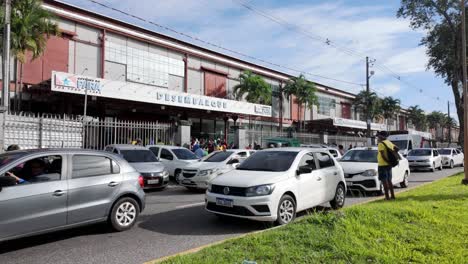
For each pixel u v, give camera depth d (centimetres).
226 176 796
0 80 2300
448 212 755
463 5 1490
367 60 3725
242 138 2867
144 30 3156
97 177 693
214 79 3853
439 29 2600
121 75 2980
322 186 893
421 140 3553
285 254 495
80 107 2711
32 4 1988
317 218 656
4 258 561
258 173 795
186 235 697
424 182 1702
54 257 565
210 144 2341
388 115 6450
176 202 1100
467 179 1329
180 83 3484
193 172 1321
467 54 2392
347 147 4128
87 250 600
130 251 595
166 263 474
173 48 3412
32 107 2484
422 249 516
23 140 1562
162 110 3042
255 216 723
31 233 589
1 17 1800
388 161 979
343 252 497
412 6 2583
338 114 6022
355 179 1197
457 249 512
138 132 1988
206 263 462
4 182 561
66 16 2612
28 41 1948
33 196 594
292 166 825
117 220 718
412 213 721
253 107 3497
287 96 4797
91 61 2770
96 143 1798
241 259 478
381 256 480
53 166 645
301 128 4969
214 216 875
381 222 648
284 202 767
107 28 2870
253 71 4334
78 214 651
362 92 5875
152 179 1323
